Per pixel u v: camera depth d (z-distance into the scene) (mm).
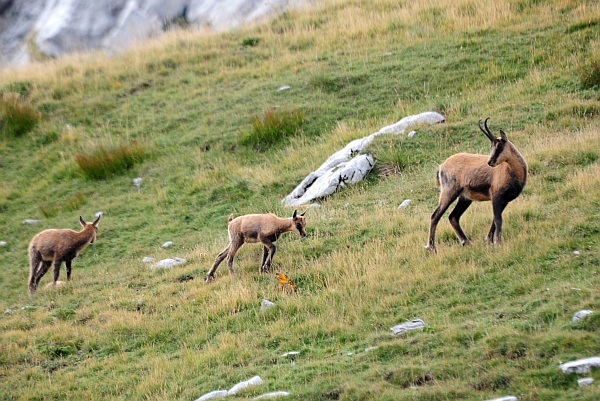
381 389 29969
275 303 41844
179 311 43375
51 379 37719
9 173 77688
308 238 50062
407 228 48250
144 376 36469
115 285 49844
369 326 37125
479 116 66188
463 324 34188
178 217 63219
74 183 73875
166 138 78250
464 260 41656
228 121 78562
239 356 36750
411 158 61062
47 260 51844
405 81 78250
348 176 59062
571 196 46656
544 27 82500
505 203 41656
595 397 26094
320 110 76312
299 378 32625
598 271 36500
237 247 47094
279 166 67438
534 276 37656
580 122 59812
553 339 30656
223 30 107312
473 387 29031
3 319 46125
